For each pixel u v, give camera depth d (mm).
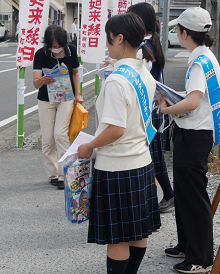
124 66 1939
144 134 2049
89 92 9883
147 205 2092
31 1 5078
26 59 5324
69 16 33688
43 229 3275
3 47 25562
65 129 4059
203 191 2521
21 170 4824
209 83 2367
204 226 2500
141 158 2043
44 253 2883
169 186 3559
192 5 26531
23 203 3820
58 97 3932
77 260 2781
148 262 2732
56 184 4309
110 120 1863
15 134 6535
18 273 2619
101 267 2682
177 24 2502
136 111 1961
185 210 2551
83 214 2096
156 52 3035
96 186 2018
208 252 2520
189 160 2473
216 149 4738
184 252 2775
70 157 2029
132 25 1921
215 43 4684
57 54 3939
